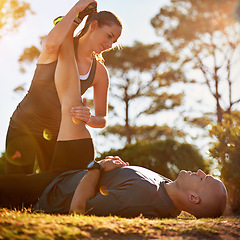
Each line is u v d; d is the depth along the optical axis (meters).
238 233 2.43
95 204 2.84
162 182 3.10
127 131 29.69
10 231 2.02
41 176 3.12
